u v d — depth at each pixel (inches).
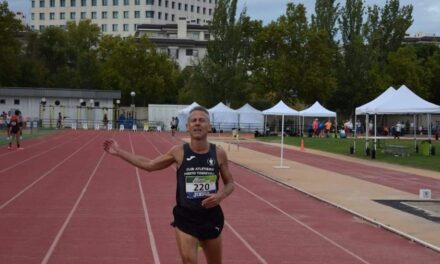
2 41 2770.7
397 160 1209.4
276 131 2564.0
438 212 533.0
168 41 4557.1
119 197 591.2
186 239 215.2
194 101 2834.6
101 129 2733.8
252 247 378.3
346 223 475.8
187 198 216.2
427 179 853.8
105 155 1151.6
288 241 400.2
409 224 468.4
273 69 2623.0
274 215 507.2
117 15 5979.3
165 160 222.8
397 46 3080.7
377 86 2842.0
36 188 645.9
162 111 2871.6
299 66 2647.6
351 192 674.8
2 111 2753.4
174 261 333.1
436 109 1195.9
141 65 3280.0
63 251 353.4
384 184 776.3
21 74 3240.7
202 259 333.4
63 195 596.7
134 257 341.7
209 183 217.3
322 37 2659.9
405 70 2896.2
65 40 3693.4
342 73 2918.3
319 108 2027.6
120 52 3255.4
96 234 406.3
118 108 2896.2
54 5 6151.6
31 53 3614.7
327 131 2436.0
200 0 6382.9
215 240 221.1
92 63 3444.9
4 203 538.3
